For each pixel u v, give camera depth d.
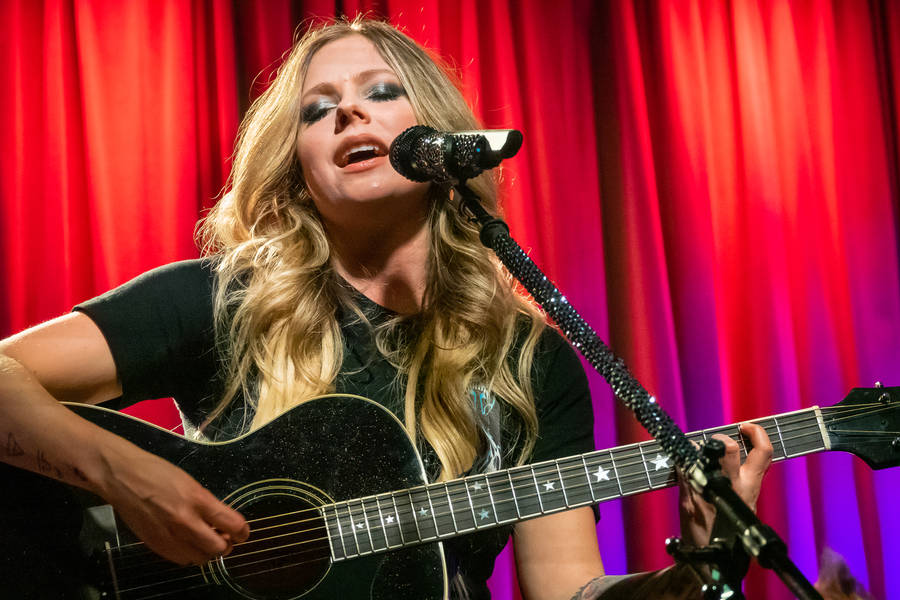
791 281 2.96
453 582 1.34
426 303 1.51
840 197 3.04
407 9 2.67
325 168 1.43
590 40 2.88
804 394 2.91
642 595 1.25
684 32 2.95
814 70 3.08
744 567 0.92
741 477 1.25
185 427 1.44
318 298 1.44
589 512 1.48
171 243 2.38
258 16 2.56
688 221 2.84
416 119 1.51
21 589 1.16
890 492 2.92
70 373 1.25
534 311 1.61
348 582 1.24
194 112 2.46
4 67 2.39
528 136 2.76
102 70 2.41
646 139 2.82
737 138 2.97
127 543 1.20
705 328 2.78
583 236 2.75
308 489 1.26
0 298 2.32
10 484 1.18
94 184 2.37
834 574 1.49
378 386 1.43
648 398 0.98
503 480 1.29
